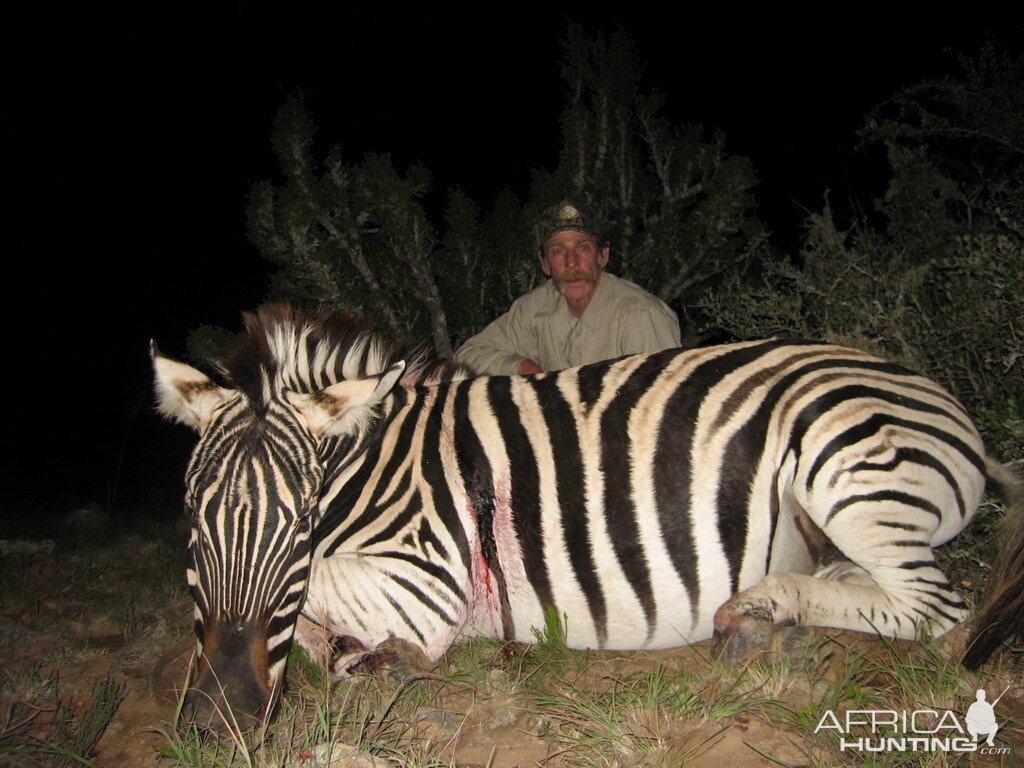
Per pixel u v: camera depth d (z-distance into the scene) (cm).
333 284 537
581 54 654
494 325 450
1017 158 578
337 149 579
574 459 277
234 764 221
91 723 260
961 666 259
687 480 270
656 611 275
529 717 256
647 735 235
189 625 367
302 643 283
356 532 281
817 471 265
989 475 287
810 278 434
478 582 283
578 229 410
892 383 277
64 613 392
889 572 264
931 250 503
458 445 286
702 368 286
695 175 644
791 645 257
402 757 223
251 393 258
